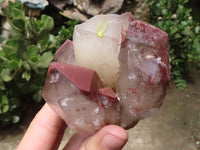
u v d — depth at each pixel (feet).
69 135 0.84
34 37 0.88
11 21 0.87
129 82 0.28
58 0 1.03
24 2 0.98
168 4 1.17
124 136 0.28
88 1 1.01
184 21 1.05
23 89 0.88
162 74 0.28
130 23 0.28
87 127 0.28
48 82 0.27
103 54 0.28
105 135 0.28
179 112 0.98
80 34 0.30
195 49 1.10
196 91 1.08
